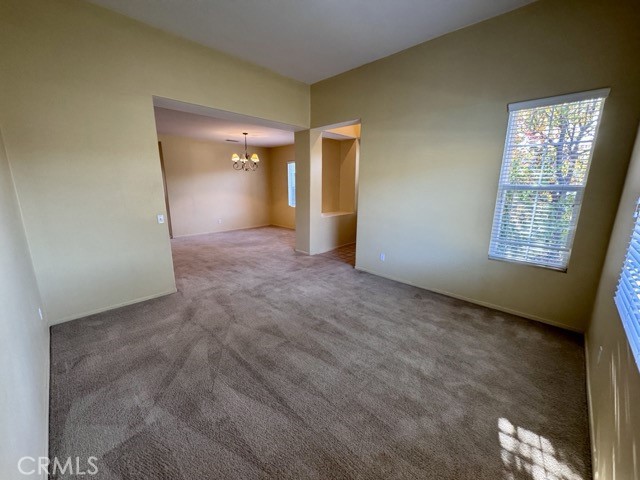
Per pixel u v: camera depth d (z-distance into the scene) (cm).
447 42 299
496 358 219
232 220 821
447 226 328
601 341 177
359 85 386
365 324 270
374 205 396
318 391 184
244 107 372
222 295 338
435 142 323
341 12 263
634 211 159
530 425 159
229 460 138
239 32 297
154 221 317
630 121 212
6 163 211
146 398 176
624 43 210
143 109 291
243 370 203
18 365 125
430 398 178
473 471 134
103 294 290
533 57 250
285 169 840
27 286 196
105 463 136
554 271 261
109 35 262
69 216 262
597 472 126
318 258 507
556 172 251
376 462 138
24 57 226
